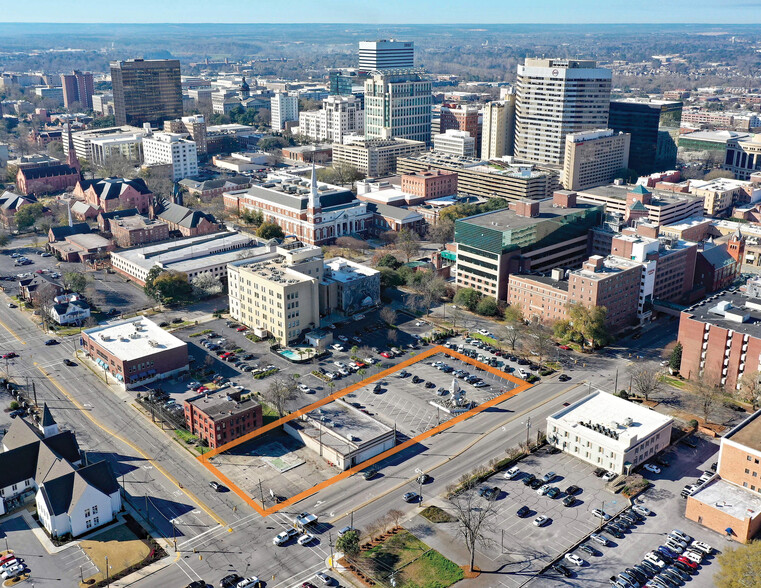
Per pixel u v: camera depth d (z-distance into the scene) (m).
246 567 191.62
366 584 185.75
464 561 193.88
